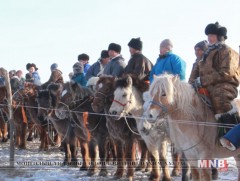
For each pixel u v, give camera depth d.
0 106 21.42
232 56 9.15
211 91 9.24
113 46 14.25
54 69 19.09
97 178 13.32
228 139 7.45
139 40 13.07
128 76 11.90
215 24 9.80
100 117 13.67
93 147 14.09
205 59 9.44
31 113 20.22
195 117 9.06
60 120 16.38
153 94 8.89
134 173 13.31
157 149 11.91
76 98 15.02
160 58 12.23
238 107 9.29
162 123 10.01
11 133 15.27
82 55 19.58
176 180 12.52
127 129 12.48
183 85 9.08
